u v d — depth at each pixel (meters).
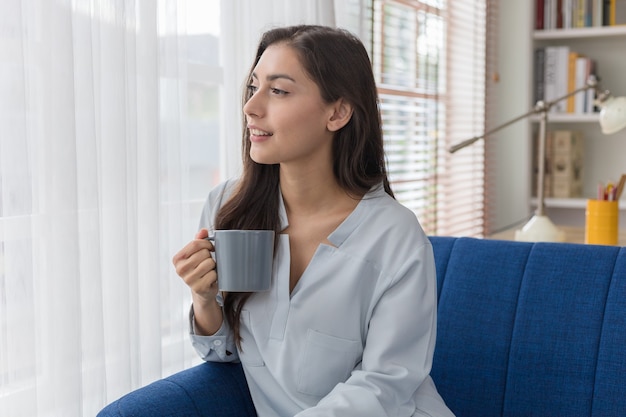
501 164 3.77
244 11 1.95
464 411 1.55
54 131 1.40
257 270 1.23
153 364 1.66
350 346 1.34
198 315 1.40
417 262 1.33
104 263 1.55
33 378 1.39
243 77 1.94
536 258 1.59
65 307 1.42
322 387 1.35
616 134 3.76
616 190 2.49
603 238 2.44
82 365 1.48
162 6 1.69
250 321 1.39
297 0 2.10
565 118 3.59
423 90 3.21
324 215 1.41
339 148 1.40
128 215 1.58
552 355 1.50
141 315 1.66
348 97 1.35
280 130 1.30
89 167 1.47
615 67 3.71
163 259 1.71
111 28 1.53
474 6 3.55
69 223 1.41
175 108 1.72
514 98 3.72
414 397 1.34
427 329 1.32
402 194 3.11
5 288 1.36
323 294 1.34
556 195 3.68
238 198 1.44
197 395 1.32
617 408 1.43
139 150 1.63
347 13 2.49
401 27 3.05
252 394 1.41
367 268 1.34
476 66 3.62
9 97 1.35
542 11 3.67
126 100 1.56
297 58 1.31
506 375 1.53
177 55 1.71
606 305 1.50
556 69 3.64
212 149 2.20
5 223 1.35
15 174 1.36
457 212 3.54
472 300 1.60
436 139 3.16
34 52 1.39
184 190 1.79
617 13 3.54
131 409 1.20
